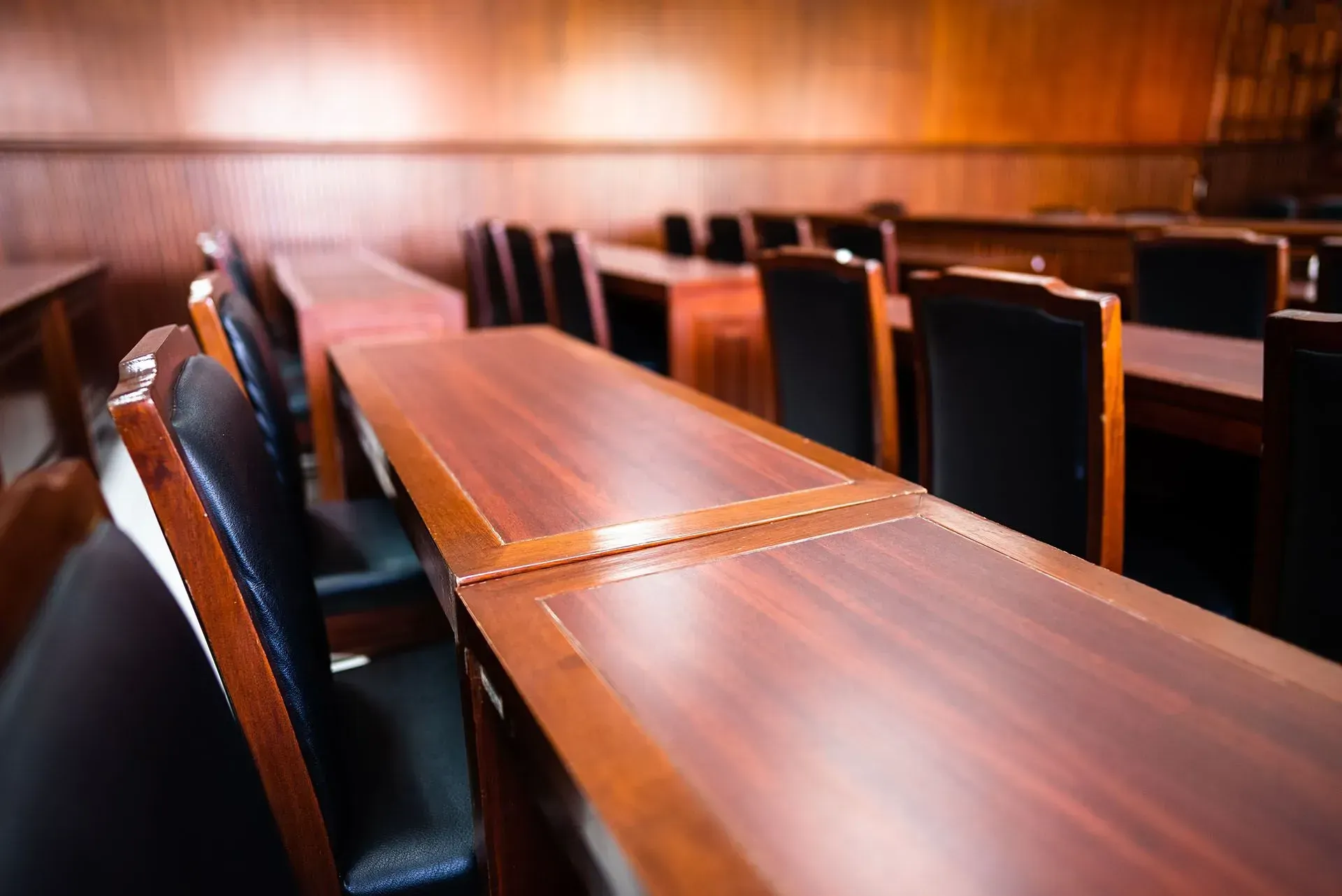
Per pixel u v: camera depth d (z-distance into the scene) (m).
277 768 0.90
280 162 5.20
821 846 0.53
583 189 6.02
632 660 0.73
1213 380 1.61
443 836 1.02
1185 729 0.62
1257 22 8.22
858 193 6.94
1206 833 0.53
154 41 4.81
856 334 2.03
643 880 0.51
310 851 0.94
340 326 2.85
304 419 3.07
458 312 3.00
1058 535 1.54
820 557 0.92
